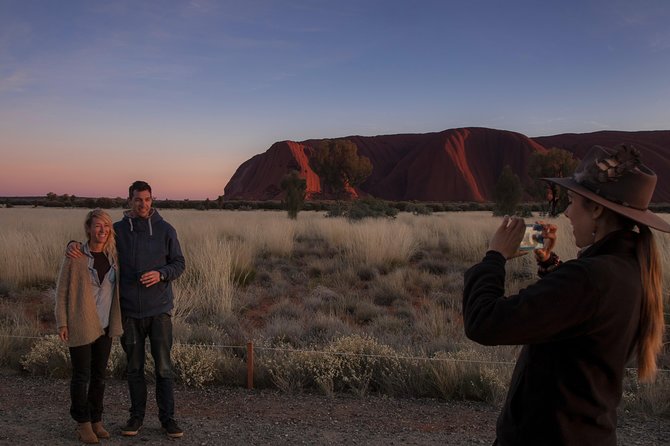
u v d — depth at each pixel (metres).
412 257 16.38
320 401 5.40
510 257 1.66
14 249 13.12
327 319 8.67
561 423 1.46
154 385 5.84
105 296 4.36
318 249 17.44
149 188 4.59
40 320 9.34
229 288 10.35
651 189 1.50
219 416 4.92
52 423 4.65
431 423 4.80
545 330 1.42
